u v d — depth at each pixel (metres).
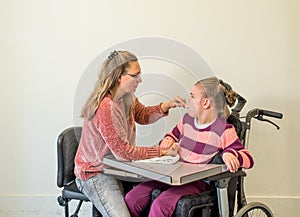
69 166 2.05
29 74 2.53
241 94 2.46
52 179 2.61
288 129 2.47
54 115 2.56
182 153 1.81
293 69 2.42
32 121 2.57
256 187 2.54
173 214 1.69
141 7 2.43
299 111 2.46
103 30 2.46
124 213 1.77
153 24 2.44
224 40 2.42
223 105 1.87
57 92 2.53
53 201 2.62
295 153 2.50
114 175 1.81
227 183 1.70
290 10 2.38
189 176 1.55
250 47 2.42
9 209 2.63
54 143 2.58
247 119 1.93
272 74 2.44
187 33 2.43
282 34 2.40
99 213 1.95
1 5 2.47
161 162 1.72
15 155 2.60
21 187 2.62
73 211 2.62
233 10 2.40
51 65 2.51
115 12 2.45
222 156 1.73
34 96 2.54
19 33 2.49
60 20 2.47
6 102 2.56
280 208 2.53
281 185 2.53
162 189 1.80
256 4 2.38
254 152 2.51
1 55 2.52
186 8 2.41
